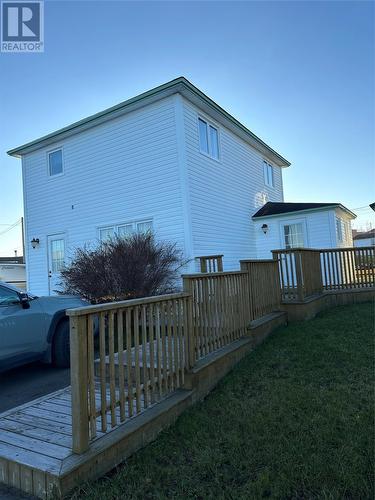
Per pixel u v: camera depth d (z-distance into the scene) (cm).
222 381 427
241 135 1429
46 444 265
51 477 224
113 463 260
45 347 528
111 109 1160
